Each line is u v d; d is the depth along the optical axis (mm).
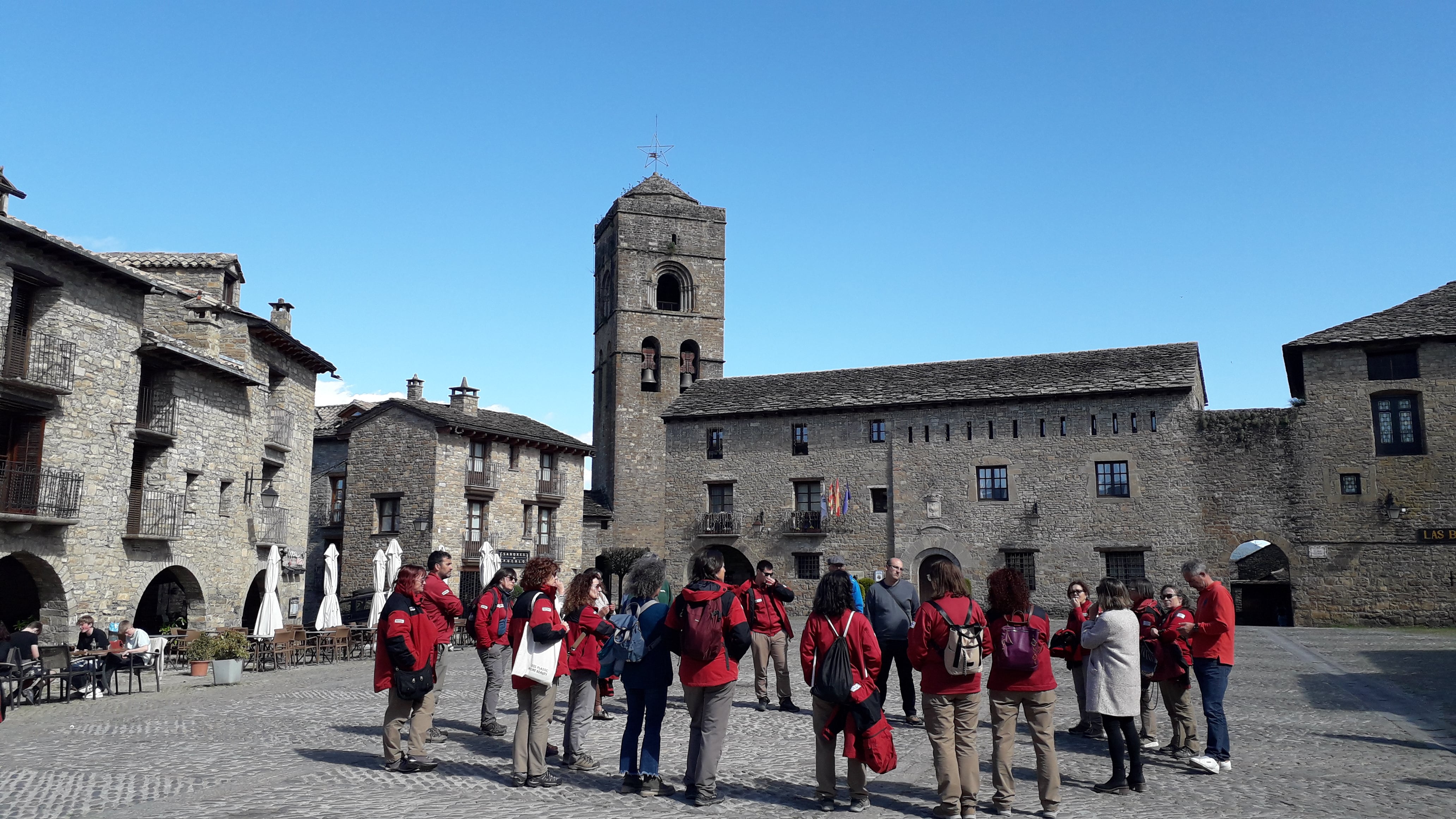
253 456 29984
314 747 10797
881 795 8461
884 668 12344
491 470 43281
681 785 8883
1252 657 22391
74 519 21562
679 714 13594
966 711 7629
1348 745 10891
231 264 30172
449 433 41312
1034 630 7820
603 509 54125
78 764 9789
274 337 31281
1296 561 35781
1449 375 34281
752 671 19703
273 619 22922
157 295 28859
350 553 41625
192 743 11117
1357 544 34969
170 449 25578
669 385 57000
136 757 10211
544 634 8727
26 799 8164
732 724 12547
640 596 8688
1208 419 38062
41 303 21438
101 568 22672
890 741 7691
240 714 13844
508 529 43875
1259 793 8453
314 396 35719
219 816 7527
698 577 8328
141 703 15570
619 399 55969
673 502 46531
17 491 20359
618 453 55375
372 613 26938
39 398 20922
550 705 8781
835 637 7758
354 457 42219
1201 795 8391
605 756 10336
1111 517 39000
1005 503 40750
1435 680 17266
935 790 8703
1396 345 35156
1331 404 35969
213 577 27469
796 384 47250
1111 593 8688
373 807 7848
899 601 12477
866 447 43594
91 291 22594
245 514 29484
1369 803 8055
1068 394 39938
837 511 43500
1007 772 7777
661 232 58375
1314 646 25656
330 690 17172
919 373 45094
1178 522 37906
